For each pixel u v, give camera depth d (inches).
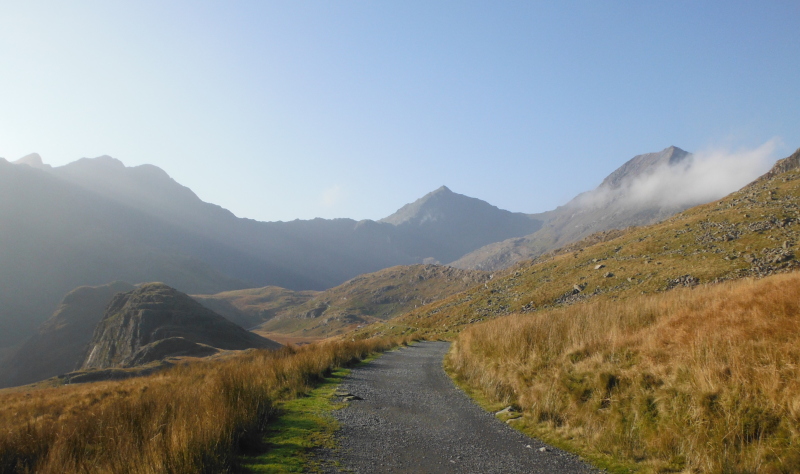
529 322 690.8
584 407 398.0
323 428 382.0
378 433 380.2
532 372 510.3
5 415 625.9
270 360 717.3
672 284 1637.6
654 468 300.4
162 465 240.2
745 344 370.9
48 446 304.3
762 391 311.3
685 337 424.8
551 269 2736.2
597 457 330.0
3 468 284.5
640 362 411.2
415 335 1932.8
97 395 745.0
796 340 346.9
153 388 628.4
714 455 289.9
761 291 504.4
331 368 765.3
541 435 386.3
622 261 2192.4
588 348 494.0
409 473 288.7
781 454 271.1
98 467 256.2
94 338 5310.0
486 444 360.5
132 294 5605.3
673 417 334.3
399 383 659.4
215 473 251.3
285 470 277.9
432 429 402.3
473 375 669.9
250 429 336.8
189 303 5359.3
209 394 374.3
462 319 2504.9
